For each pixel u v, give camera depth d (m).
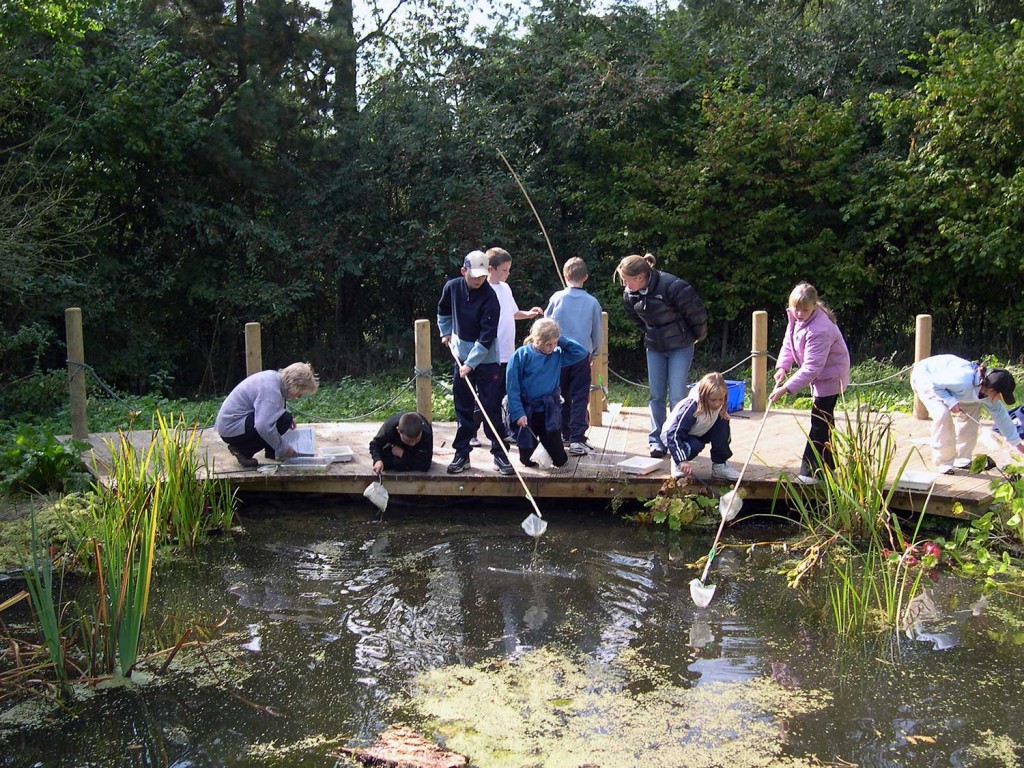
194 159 16.67
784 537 6.78
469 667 4.79
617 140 18.66
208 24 17.08
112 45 16.08
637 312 7.33
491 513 7.38
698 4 22.31
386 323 19.44
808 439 6.87
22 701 4.46
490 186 17.92
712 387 6.80
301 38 17.42
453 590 5.80
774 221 17.62
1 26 13.62
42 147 14.81
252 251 17.06
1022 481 6.20
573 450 7.76
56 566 6.17
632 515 7.27
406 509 7.48
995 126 15.88
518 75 19.00
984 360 13.70
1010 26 18.52
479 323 7.08
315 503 7.62
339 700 4.45
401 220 18.72
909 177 16.98
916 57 17.06
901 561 5.65
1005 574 5.96
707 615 5.41
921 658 4.84
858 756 3.94
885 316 18.67
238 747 4.04
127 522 6.22
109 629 4.70
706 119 18.09
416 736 4.11
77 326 8.49
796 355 6.81
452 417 11.53
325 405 13.31
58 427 11.24
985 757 3.91
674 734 4.12
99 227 14.73
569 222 19.61
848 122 17.56
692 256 18.30
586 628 5.25
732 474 7.09
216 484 7.11
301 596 5.71
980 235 15.90
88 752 4.02
